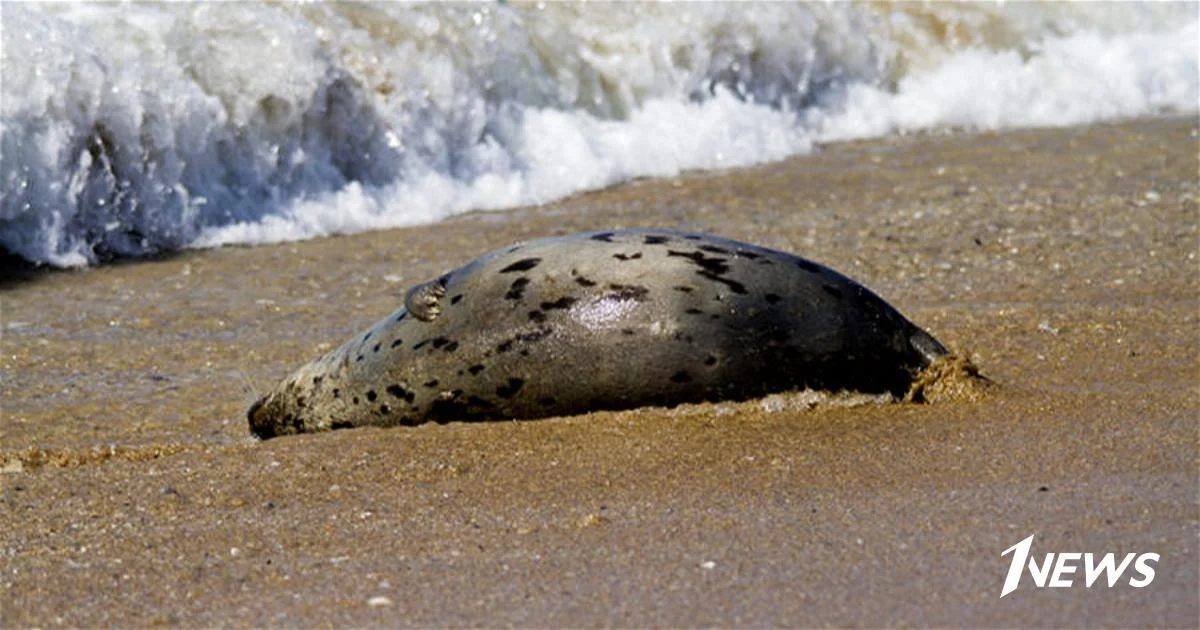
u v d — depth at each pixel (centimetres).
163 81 3794
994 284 3241
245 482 2073
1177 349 2691
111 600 1670
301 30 4031
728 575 1655
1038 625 1499
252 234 3800
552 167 4338
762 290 2267
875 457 2069
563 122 4466
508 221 3988
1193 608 1535
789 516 1848
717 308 2244
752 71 4975
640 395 2247
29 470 2194
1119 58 5541
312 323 3111
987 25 5525
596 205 4141
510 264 2316
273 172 3966
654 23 4794
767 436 2158
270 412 2422
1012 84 5328
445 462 2111
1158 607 1538
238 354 2900
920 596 1577
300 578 1712
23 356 2861
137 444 2405
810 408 2270
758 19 4956
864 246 3612
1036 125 5166
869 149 4819
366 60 4147
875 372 2300
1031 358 2636
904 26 5400
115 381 2738
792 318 2261
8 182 3525
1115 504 1855
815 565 1677
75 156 3625
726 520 1842
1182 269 3328
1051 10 5672
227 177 3906
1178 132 4975
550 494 1975
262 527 1897
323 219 3909
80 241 3597
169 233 3734
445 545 1800
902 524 1802
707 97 4853
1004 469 2009
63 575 1747
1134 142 4831
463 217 4044
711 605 1573
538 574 1686
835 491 1942
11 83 3569
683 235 2352
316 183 4025
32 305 3212
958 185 4275
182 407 2602
